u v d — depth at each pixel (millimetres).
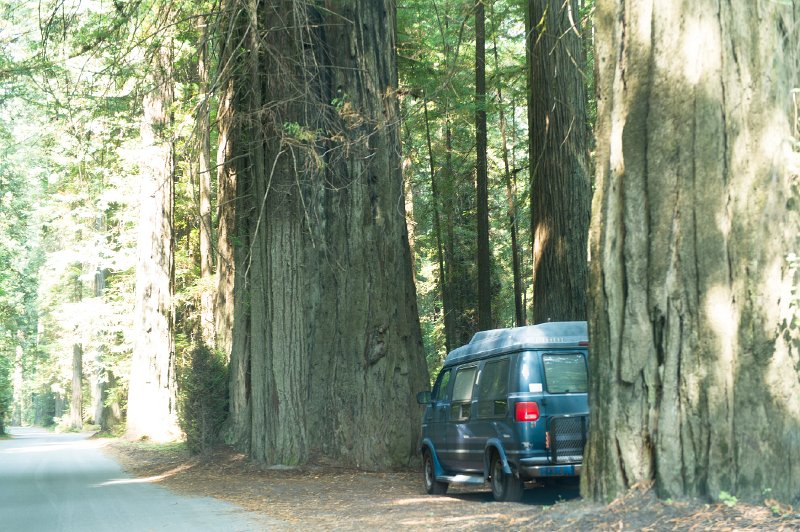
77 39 17047
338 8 18641
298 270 18578
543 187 16766
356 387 18188
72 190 39375
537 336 11344
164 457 25094
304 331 18500
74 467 23844
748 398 7488
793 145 7762
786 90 7836
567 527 7734
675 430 7684
